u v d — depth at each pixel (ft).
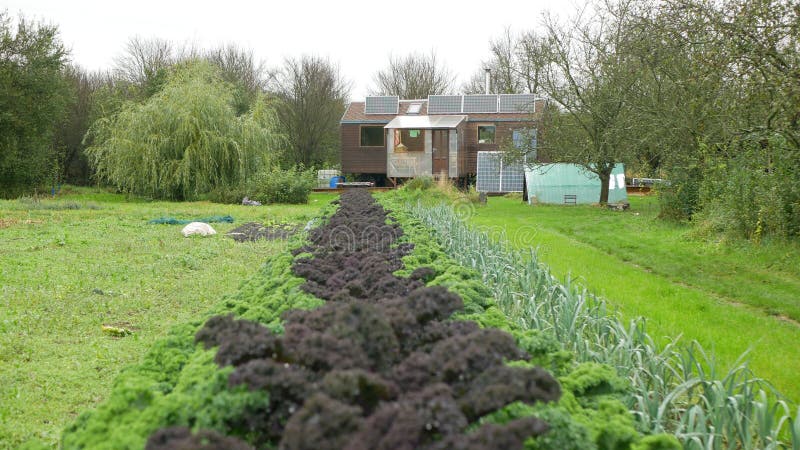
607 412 10.44
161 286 32.58
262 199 92.53
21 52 102.01
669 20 42.39
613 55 73.00
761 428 11.89
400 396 8.55
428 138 124.88
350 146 132.87
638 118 63.26
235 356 9.39
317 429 7.26
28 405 17.26
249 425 8.56
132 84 145.69
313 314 10.99
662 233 53.72
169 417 8.89
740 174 43.98
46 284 32.14
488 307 16.51
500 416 8.95
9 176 102.42
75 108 141.28
